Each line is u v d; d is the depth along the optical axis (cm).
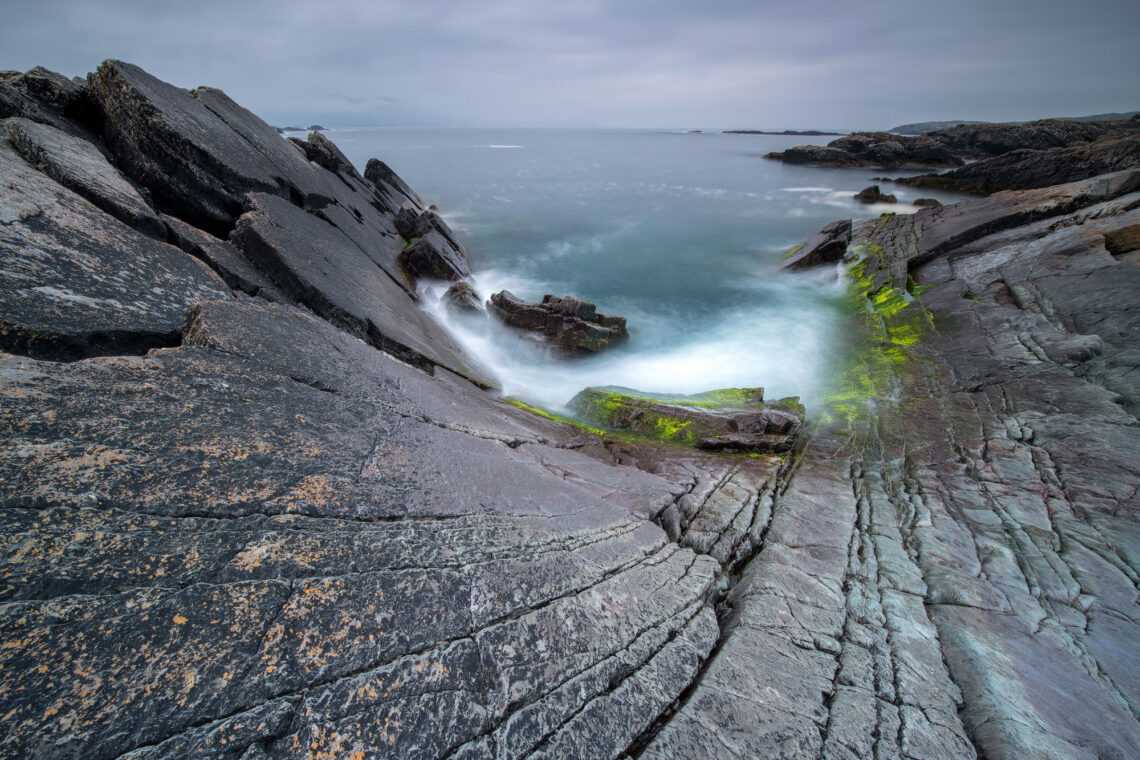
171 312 611
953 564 694
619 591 470
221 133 1250
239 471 388
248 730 260
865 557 698
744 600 557
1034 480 901
